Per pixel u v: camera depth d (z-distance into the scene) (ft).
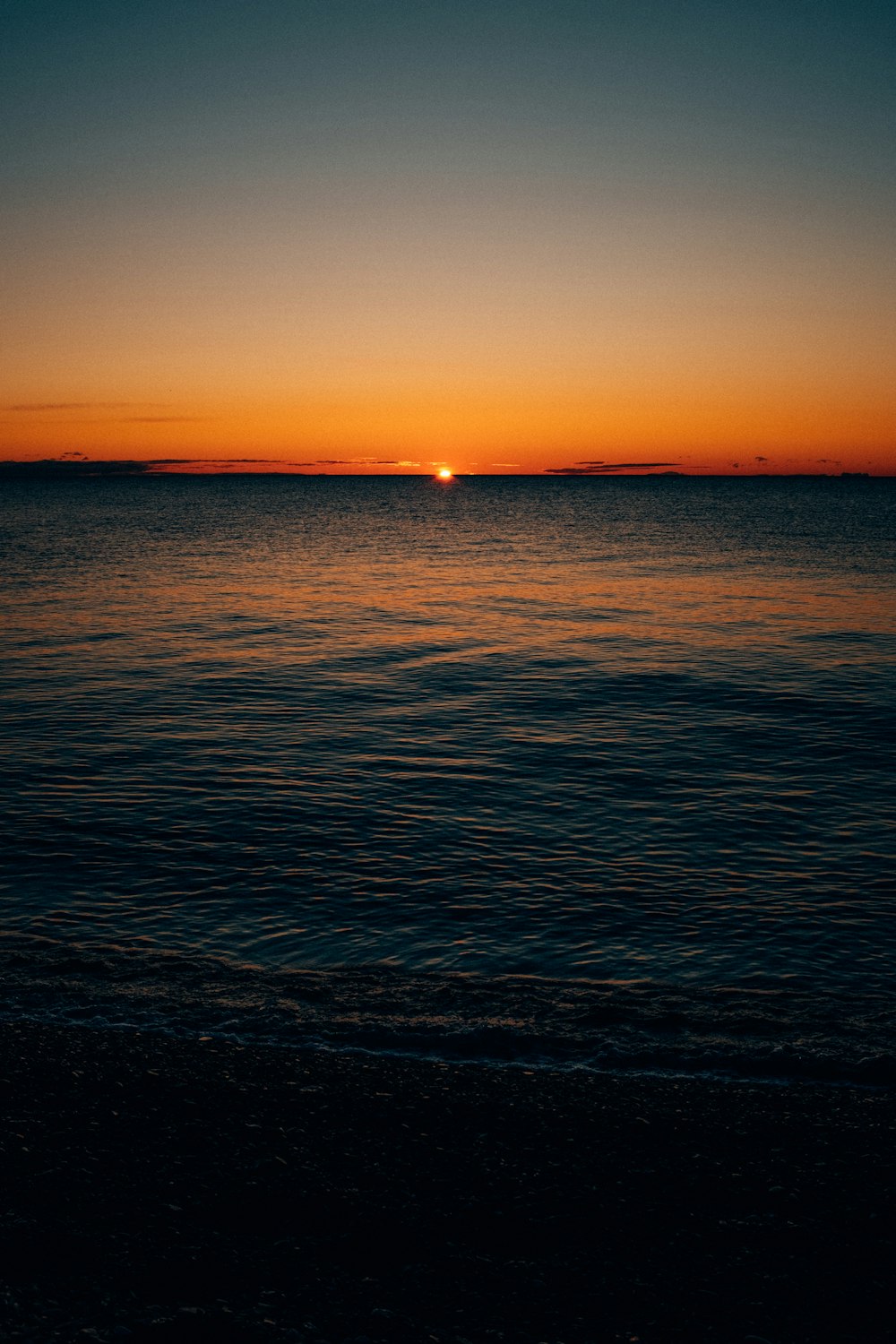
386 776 51.01
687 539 286.25
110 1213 17.17
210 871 37.37
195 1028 24.63
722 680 77.15
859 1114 20.80
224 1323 14.53
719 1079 22.30
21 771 51.19
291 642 98.89
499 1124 20.31
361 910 33.73
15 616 116.67
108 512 481.87
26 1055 22.89
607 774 51.65
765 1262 16.19
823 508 540.93
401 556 230.68
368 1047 23.70
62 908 33.63
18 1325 14.28
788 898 35.04
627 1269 15.99
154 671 81.61
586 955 30.14
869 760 54.34
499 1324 14.74
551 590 151.74
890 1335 14.53
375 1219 17.19
